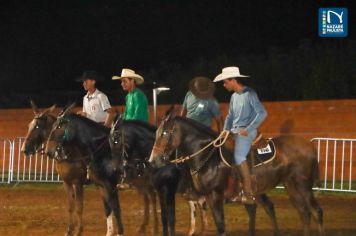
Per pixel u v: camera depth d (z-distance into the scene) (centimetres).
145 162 1170
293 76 2481
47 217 1502
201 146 1080
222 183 1077
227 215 1510
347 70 2378
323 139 1839
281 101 2348
